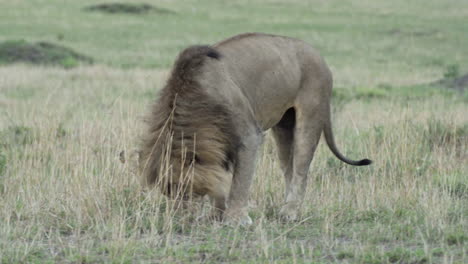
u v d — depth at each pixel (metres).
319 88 14.84
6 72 41.41
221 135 12.76
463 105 29.28
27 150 18.86
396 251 11.42
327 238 12.38
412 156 17.95
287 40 14.79
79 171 15.39
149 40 70.75
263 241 11.61
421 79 45.91
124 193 14.39
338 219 13.61
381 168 17.28
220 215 13.29
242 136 13.16
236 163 13.30
